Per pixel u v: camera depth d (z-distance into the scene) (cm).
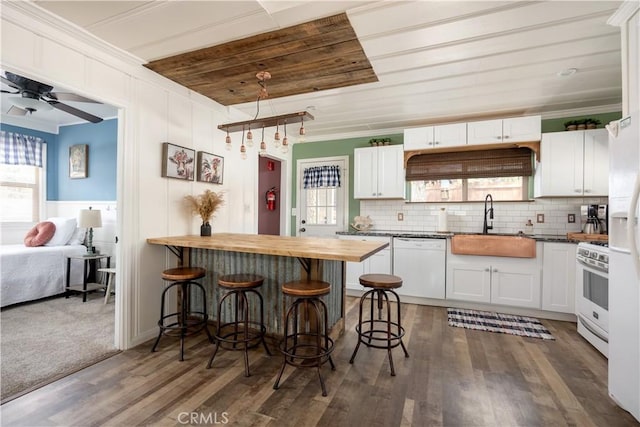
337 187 498
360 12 192
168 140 288
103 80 230
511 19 201
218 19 198
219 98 332
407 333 291
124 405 176
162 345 258
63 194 500
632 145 159
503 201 402
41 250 388
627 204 163
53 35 198
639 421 158
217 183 349
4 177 465
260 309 253
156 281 277
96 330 289
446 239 368
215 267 291
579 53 243
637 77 175
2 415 167
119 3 182
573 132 345
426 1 182
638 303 157
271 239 279
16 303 366
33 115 455
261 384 200
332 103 356
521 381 205
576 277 293
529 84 301
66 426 159
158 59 249
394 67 267
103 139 470
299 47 228
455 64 261
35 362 225
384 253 397
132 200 254
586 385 200
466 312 353
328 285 219
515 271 340
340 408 176
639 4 172
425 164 432
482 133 373
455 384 201
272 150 468
